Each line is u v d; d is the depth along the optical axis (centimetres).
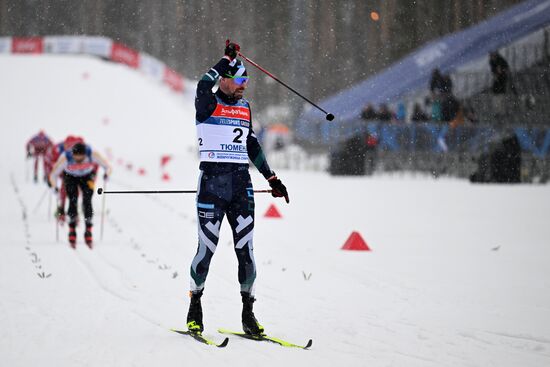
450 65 8994
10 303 2281
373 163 9312
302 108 13862
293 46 14838
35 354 1719
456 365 1661
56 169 3553
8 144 13862
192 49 19412
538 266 3036
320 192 6950
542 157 8350
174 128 16375
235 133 1917
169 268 2973
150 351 1742
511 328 1994
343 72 13625
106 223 4522
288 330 1994
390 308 2261
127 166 10412
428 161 8962
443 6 9788
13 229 4147
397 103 9638
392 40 11800
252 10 17188
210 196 1900
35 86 17388
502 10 8825
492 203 5872
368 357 1716
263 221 4706
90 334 1912
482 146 8481
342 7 13925
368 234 4078
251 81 16612
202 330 1930
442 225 4500
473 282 2691
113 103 17125
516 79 8394
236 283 2669
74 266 2995
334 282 2692
